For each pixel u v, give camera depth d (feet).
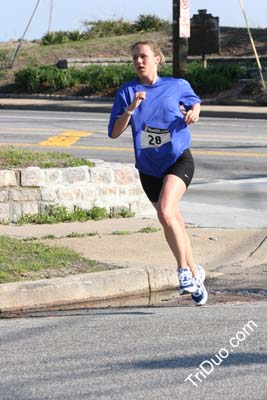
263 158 96.53
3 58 198.90
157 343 37.45
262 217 68.13
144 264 51.06
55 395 31.50
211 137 112.98
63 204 65.82
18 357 36.11
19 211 64.59
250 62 180.45
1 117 140.67
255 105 154.92
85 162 68.85
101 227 63.05
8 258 49.55
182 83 42.45
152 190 43.34
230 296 46.93
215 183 82.33
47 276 47.57
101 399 30.99
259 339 37.78
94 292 47.06
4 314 44.21
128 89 42.50
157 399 30.91
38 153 70.74
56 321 42.06
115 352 36.37
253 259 55.01
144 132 42.22
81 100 169.68
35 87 178.29
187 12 158.51
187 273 42.78
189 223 65.62
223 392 31.53
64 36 217.77
